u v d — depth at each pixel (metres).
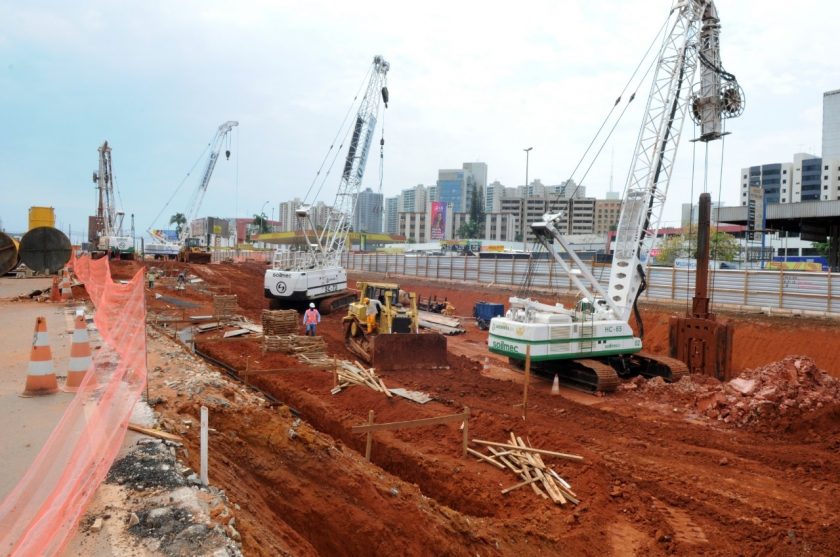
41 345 8.71
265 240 93.56
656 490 10.42
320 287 33.22
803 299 27.02
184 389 9.84
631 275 21.77
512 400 16.28
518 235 141.00
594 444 12.59
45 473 5.27
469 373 19.67
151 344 14.27
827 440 13.30
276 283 31.27
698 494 10.27
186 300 30.05
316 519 7.68
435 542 7.80
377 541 7.58
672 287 32.78
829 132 119.12
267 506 7.22
